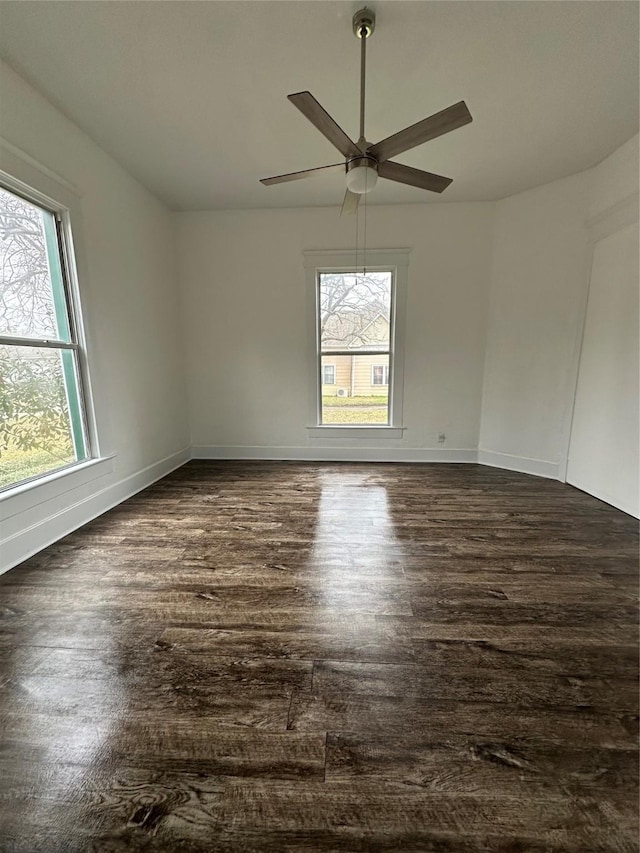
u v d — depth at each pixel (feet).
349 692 4.47
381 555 7.63
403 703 4.32
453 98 7.84
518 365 12.91
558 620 5.72
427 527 8.90
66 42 6.41
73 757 3.73
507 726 4.04
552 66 7.00
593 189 10.66
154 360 12.57
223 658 5.00
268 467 14.12
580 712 4.19
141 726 4.06
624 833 3.12
